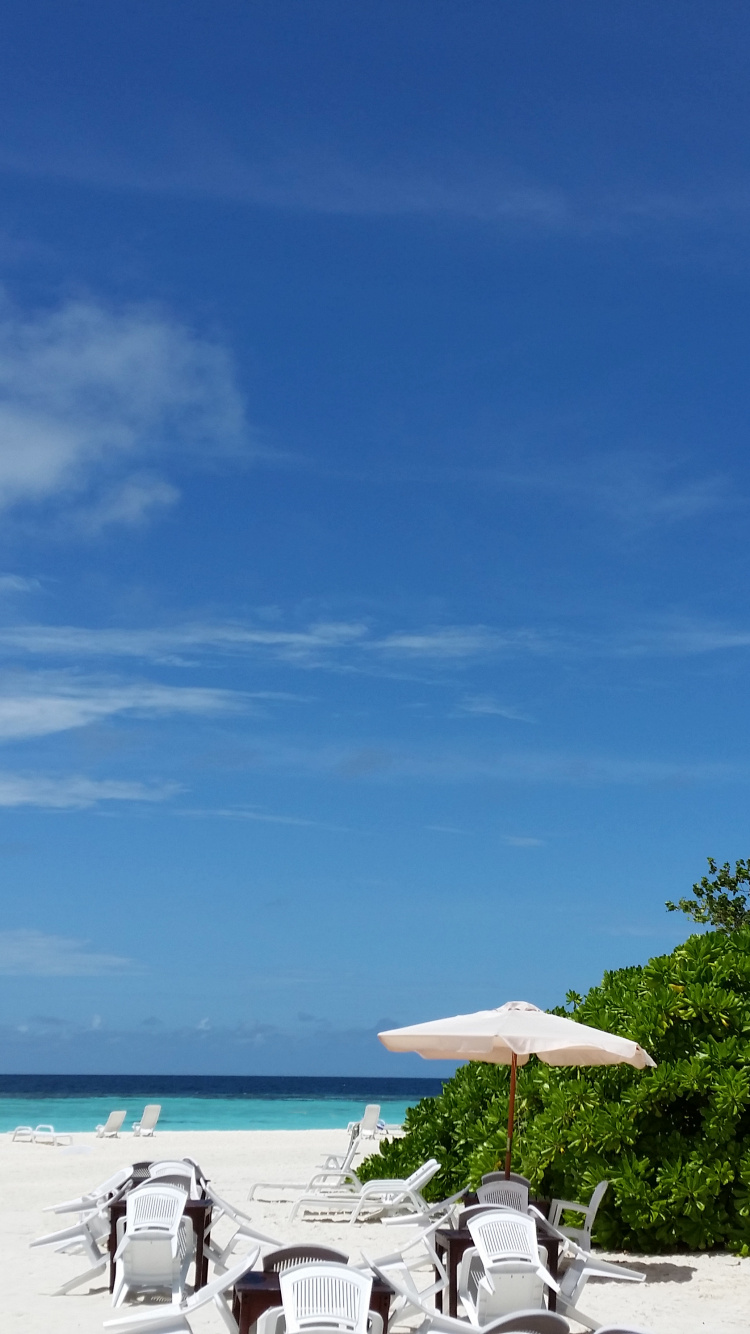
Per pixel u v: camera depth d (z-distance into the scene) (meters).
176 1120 55.56
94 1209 10.13
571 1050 10.82
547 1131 11.74
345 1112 66.88
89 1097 94.94
